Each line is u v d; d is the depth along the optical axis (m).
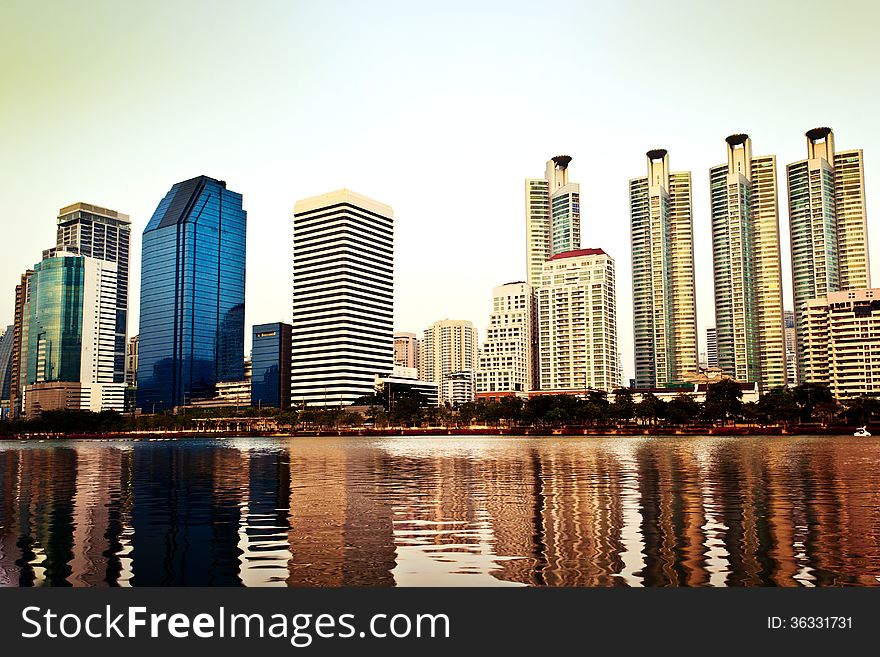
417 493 56.53
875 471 73.62
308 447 165.38
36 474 83.62
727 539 34.09
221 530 39.00
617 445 147.75
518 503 48.94
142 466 97.81
